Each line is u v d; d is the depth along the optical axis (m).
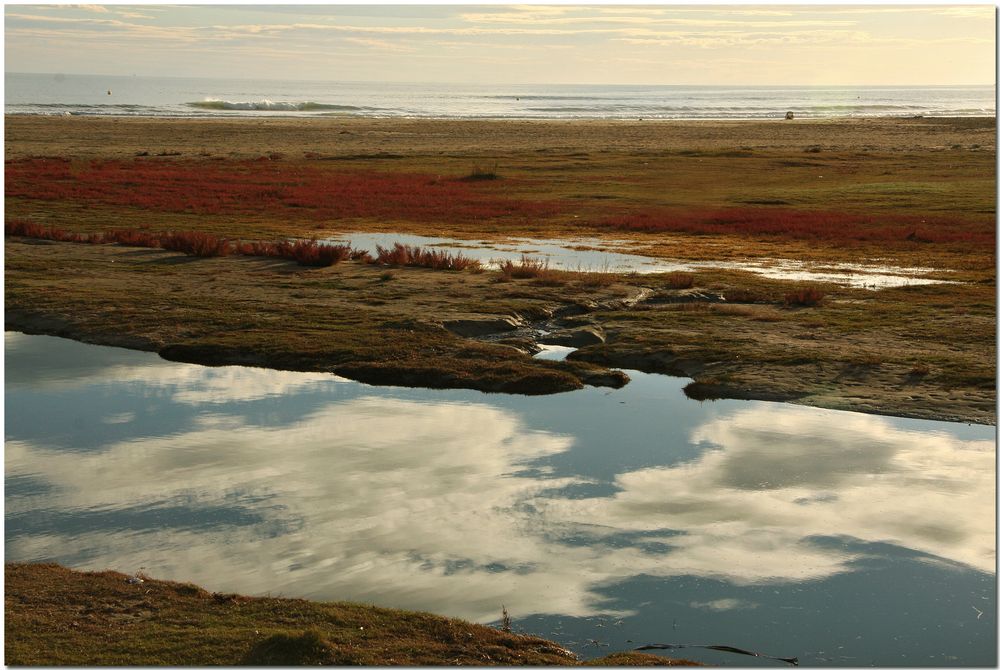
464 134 102.06
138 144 79.31
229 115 143.38
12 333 21.31
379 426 15.13
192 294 24.25
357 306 22.98
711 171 63.84
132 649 7.41
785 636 8.68
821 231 37.81
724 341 19.78
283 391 17.16
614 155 75.38
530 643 8.20
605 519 11.45
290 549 10.45
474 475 12.93
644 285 25.83
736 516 11.59
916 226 38.84
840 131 116.06
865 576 10.00
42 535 10.73
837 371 17.67
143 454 13.62
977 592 9.62
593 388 17.47
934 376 17.25
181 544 10.54
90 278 26.12
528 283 25.84
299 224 38.72
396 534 10.92
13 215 38.03
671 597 9.47
